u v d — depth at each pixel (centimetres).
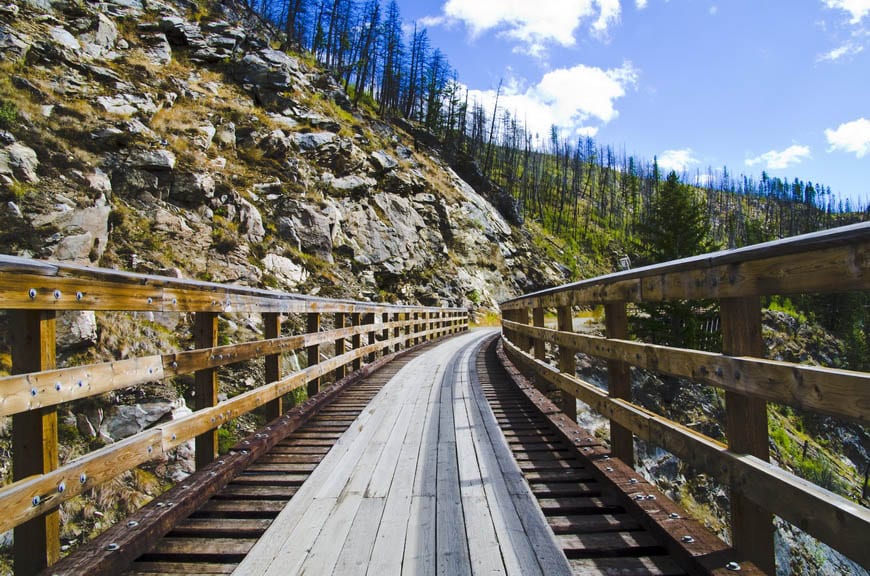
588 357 2069
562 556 230
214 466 336
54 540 204
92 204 1135
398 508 286
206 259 1350
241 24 3456
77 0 2003
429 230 3238
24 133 1181
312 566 223
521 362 802
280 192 1945
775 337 4147
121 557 217
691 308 2217
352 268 2152
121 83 1709
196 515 289
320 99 3259
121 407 787
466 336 2153
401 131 5266
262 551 237
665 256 2717
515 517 272
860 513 139
